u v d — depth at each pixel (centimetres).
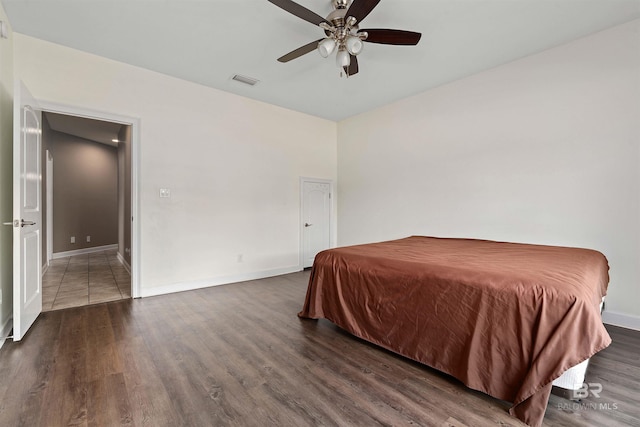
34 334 240
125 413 148
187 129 372
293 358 205
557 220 297
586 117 279
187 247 374
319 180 521
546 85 302
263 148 447
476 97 355
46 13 243
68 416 145
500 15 246
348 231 526
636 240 255
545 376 140
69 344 223
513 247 278
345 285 244
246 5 234
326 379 180
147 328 254
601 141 271
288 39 281
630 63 256
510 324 156
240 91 405
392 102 448
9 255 252
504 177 334
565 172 292
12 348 216
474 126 358
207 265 391
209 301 330
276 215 464
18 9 238
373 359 205
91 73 308
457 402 159
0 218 233
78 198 627
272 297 346
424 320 191
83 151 636
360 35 215
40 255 284
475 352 165
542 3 232
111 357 204
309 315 269
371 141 485
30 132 251
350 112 496
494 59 320
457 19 251
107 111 318
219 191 401
